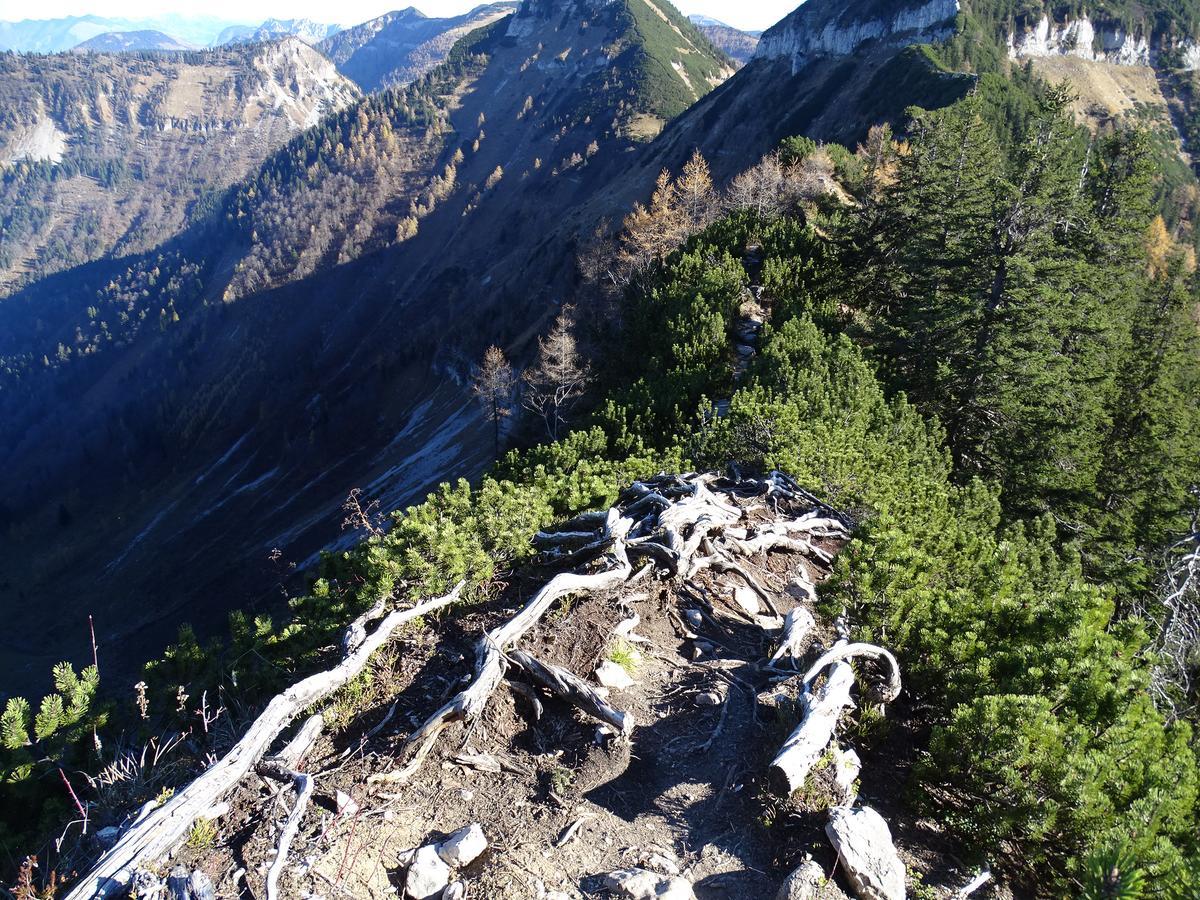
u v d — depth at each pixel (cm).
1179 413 2923
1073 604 805
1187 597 1678
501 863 526
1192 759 657
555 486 1205
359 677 722
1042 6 12388
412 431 10481
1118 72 12681
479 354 10231
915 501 1325
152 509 12088
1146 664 945
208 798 552
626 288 4697
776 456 1391
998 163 3641
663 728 678
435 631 809
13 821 791
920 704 759
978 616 829
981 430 2550
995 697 621
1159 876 504
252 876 497
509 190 18950
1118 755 627
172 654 969
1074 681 680
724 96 14075
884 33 11869
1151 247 6950
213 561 9631
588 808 585
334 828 547
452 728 653
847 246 3566
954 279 2725
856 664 754
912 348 2653
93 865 516
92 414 17388
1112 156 4025
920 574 853
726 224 4272
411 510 1009
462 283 15512
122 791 674
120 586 9881
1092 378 2720
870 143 6850
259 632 912
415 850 540
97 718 829
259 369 15925
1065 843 576
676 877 514
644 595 873
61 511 12662
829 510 1245
